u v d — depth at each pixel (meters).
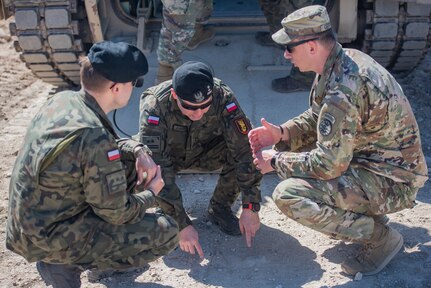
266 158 3.85
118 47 3.26
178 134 4.14
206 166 4.43
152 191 3.50
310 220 3.75
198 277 4.04
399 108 3.65
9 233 3.38
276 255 4.21
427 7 5.79
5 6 6.02
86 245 3.41
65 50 5.89
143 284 3.99
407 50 6.06
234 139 4.02
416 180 3.81
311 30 3.54
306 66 3.67
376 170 3.74
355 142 3.73
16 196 3.27
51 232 3.30
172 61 5.28
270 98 5.71
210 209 4.49
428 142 5.54
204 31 6.46
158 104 4.03
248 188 4.00
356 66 3.57
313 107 3.99
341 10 5.88
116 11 6.27
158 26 6.49
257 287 3.95
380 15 5.84
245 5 6.93
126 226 3.50
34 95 6.55
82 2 5.86
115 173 3.20
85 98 3.29
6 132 5.86
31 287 4.09
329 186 3.72
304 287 3.92
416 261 4.11
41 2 5.74
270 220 4.54
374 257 3.97
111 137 3.21
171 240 3.60
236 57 6.29
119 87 3.30
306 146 4.19
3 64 7.25
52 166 3.15
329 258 4.16
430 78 6.61
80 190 3.25
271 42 6.41
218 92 4.05
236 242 4.34
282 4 5.75
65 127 3.15
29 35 5.81
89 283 4.03
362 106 3.57
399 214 4.56
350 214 3.76
